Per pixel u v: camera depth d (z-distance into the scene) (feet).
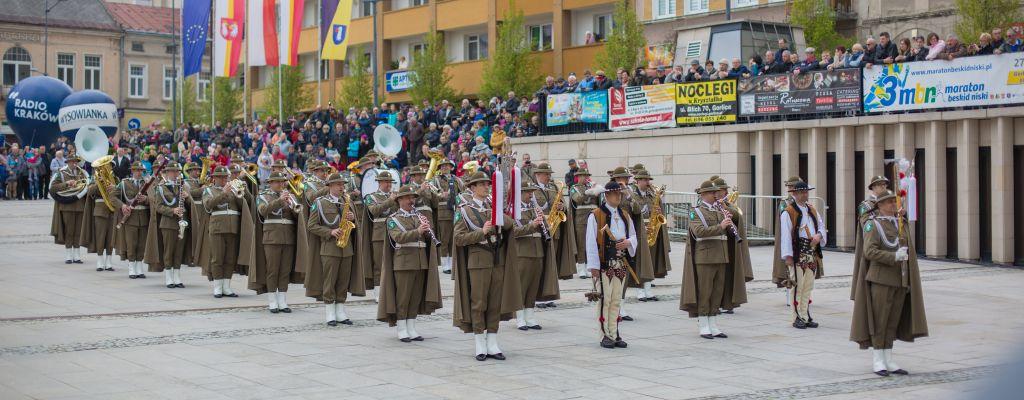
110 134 143.64
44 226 100.53
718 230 44.86
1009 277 66.95
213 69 145.89
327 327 47.42
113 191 67.21
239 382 35.27
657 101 90.79
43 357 39.34
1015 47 73.00
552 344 43.50
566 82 104.99
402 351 41.55
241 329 46.47
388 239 43.11
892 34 108.68
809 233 48.42
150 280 64.54
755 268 70.79
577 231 63.36
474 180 39.93
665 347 42.88
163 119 223.10
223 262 56.65
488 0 144.77
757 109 84.64
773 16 114.32
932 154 76.95
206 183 60.34
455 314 40.29
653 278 54.90
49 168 136.98
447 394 33.73
